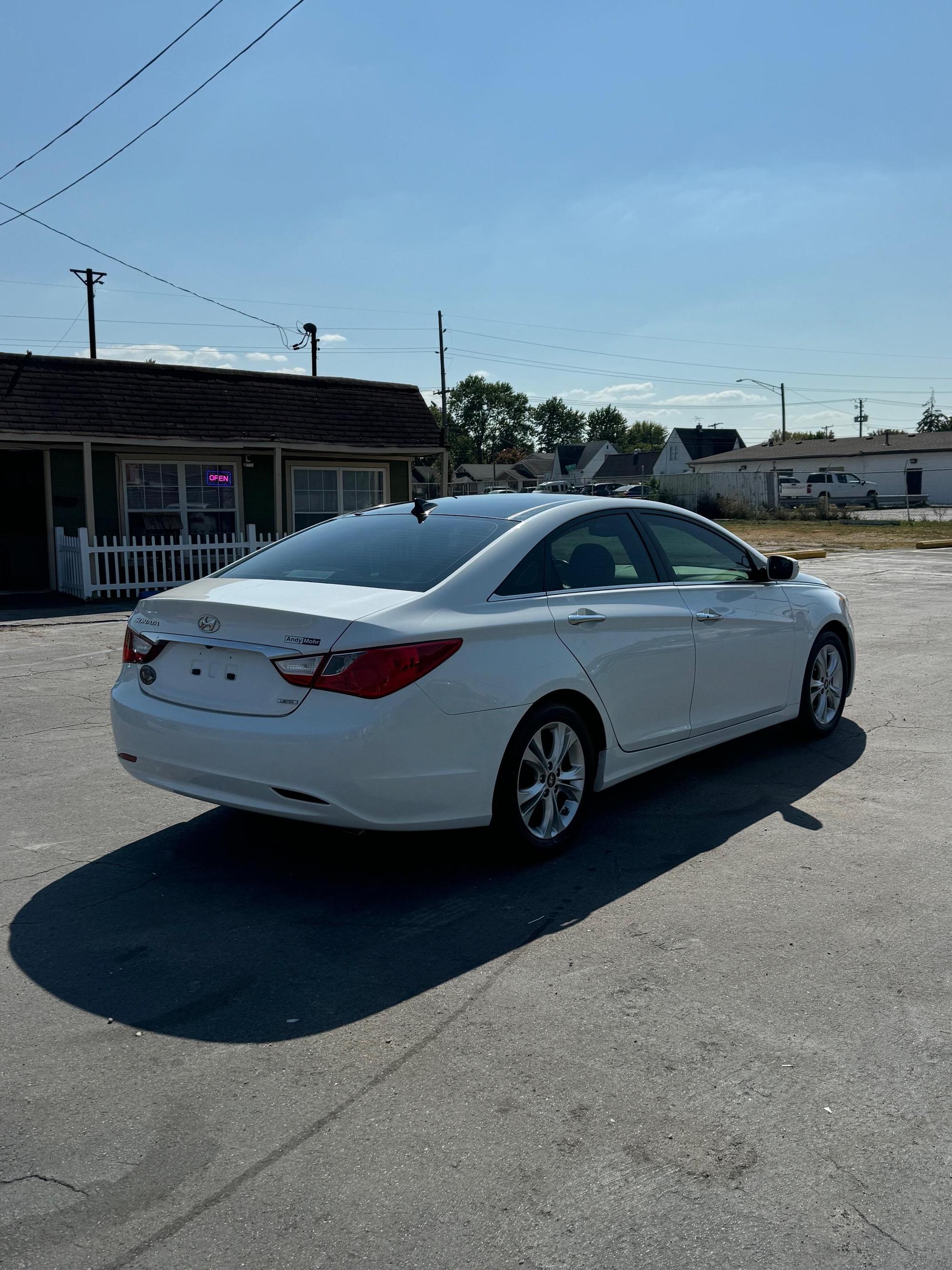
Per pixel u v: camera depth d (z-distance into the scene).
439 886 4.32
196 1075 2.93
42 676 9.17
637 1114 2.73
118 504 17.83
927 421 99.19
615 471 99.44
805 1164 2.53
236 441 17.88
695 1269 2.19
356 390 20.25
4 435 15.65
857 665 9.23
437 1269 2.20
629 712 4.95
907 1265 2.20
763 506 46.06
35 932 3.89
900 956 3.64
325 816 3.92
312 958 3.66
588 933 3.85
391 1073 2.93
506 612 4.38
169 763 4.26
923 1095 2.81
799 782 5.74
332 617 3.94
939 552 25.00
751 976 3.50
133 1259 2.23
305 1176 2.50
